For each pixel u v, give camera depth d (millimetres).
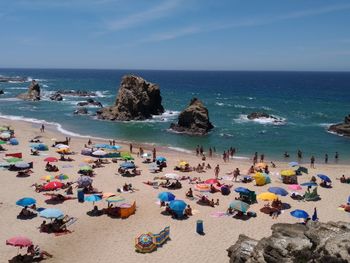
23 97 133625
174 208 32312
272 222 32438
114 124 86750
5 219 31547
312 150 65688
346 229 17438
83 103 119062
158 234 27781
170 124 86688
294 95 179250
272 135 77438
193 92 191250
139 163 51625
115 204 35281
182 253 26688
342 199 39000
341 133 79438
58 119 92000
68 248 27219
